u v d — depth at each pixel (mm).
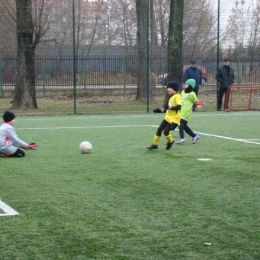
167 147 12211
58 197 7559
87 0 45062
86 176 9102
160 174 9297
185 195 7723
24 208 6930
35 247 5418
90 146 11609
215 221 6379
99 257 5137
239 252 5320
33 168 9836
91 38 46500
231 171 9625
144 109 24938
